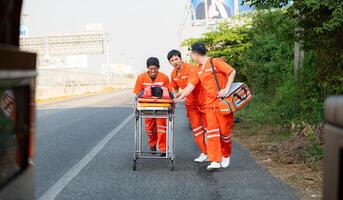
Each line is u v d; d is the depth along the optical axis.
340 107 1.47
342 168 1.47
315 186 5.71
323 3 7.26
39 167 7.21
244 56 16.81
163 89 6.72
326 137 1.57
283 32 9.47
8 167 1.85
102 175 6.54
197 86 7.17
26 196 2.01
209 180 6.14
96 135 11.52
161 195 5.35
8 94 1.81
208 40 17.47
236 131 11.27
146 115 6.83
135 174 6.59
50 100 35.94
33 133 2.04
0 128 1.78
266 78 15.81
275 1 8.33
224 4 29.69
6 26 2.06
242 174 6.50
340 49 8.35
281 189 5.57
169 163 7.48
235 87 6.63
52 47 57.66
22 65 1.82
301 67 10.67
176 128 12.95
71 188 5.76
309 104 9.54
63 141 10.40
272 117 11.31
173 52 7.34
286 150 7.69
